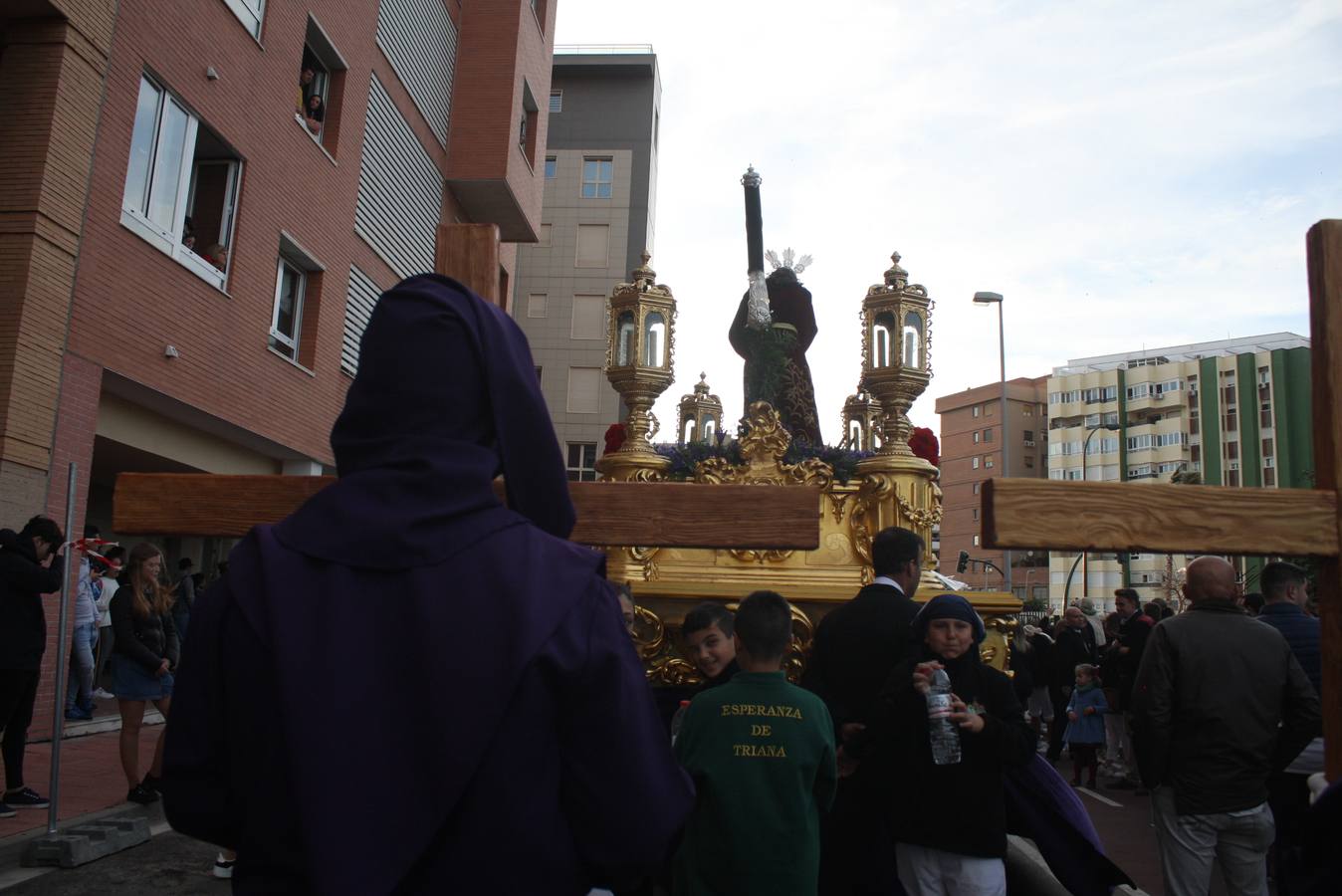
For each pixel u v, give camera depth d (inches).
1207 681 165.2
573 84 1862.7
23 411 375.9
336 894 41.3
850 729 146.1
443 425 52.6
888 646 153.6
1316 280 99.6
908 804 140.0
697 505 99.2
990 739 135.3
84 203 407.8
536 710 45.8
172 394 474.6
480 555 48.8
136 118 451.2
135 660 265.9
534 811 45.0
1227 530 95.5
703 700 132.6
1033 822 152.9
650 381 216.1
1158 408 3900.1
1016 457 4099.4
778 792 125.6
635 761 47.3
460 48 900.6
